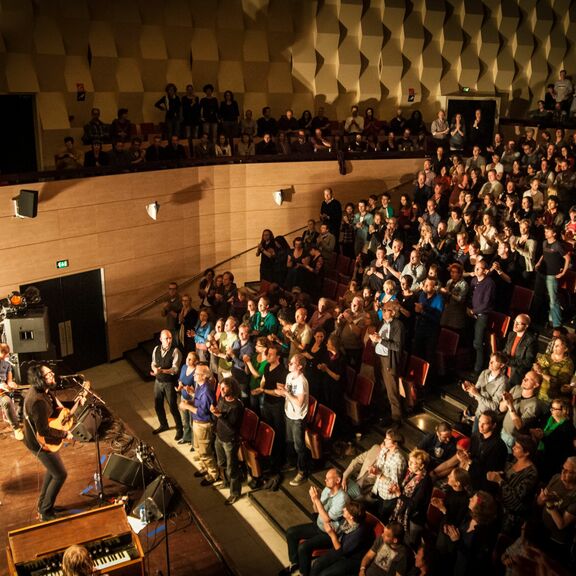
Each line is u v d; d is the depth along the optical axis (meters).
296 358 9.08
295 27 17.45
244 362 10.26
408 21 18.42
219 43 16.75
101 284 13.42
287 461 9.77
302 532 7.87
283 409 9.46
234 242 15.40
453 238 12.34
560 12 19.78
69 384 11.26
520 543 6.10
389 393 9.81
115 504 7.02
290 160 15.34
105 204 13.07
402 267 11.64
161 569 7.48
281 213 15.59
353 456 9.66
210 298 13.06
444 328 10.63
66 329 13.00
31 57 14.47
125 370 13.57
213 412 9.15
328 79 17.94
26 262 12.09
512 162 15.34
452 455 7.96
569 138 16.08
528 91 20.00
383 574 6.63
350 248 14.46
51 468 7.60
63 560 5.84
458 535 6.54
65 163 13.82
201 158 14.52
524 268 11.36
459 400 10.10
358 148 16.20
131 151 13.91
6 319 9.51
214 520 8.98
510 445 7.79
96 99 15.52
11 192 11.64
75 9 14.85
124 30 15.59
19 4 14.05
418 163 16.33
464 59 19.20
